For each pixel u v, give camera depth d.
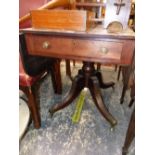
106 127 1.02
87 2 1.04
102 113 1.01
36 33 0.64
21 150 0.86
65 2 0.85
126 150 0.79
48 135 0.96
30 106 0.91
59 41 0.64
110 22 0.71
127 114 1.14
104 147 0.88
